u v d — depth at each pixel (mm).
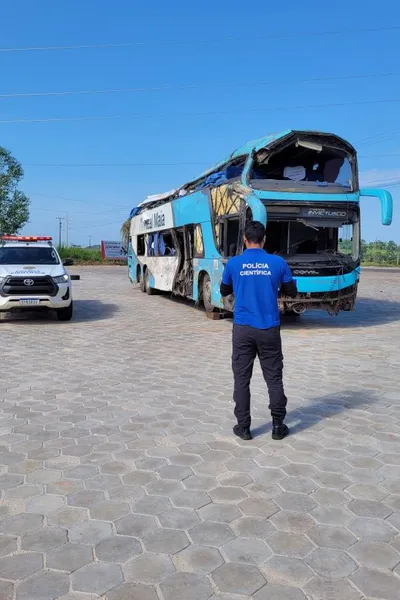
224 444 4840
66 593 2805
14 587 2850
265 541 3277
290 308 11414
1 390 6688
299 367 7977
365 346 9805
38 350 9477
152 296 20625
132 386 6871
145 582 2891
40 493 3908
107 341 10477
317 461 4461
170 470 4293
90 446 4797
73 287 24969
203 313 15375
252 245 4926
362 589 2828
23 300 12508
